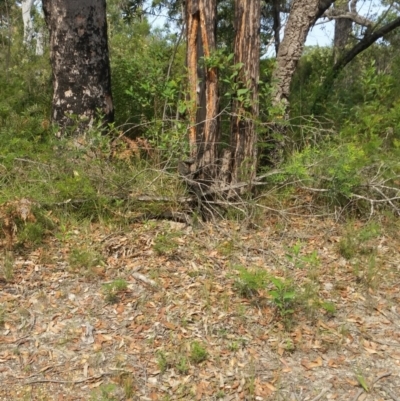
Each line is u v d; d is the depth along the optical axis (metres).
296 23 6.66
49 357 3.63
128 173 5.64
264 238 5.23
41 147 6.13
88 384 3.39
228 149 5.68
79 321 4.00
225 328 3.91
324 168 5.61
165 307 4.15
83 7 6.48
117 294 4.31
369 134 6.49
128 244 4.98
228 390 3.34
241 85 5.51
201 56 5.30
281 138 5.79
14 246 4.88
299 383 3.41
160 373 3.47
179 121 5.45
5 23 12.51
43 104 8.20
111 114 6.93
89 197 5.33
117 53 9.37
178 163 5.46
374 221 5.47
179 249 4.95
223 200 5.51
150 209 5.41
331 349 3.75
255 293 4.30
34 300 4.24
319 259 4.83
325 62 9.39
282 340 3.81
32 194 5.28
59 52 6.58
